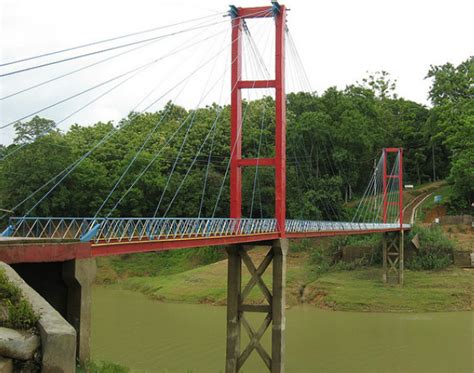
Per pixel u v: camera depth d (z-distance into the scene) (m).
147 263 80.44
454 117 97.62
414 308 55.06
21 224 24.67
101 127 90.12
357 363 35.00
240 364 32.69
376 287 60.44
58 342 10.04
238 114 34.78
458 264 66.06
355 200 93.81
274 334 32.59
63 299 16.84
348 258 70.62
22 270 17.17
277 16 35.41
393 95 123.31
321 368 33.84
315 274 66.62
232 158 34.34
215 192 80.56
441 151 107.94
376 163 97.19
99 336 41.50
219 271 67.38
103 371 16.06
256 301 55.66
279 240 33.41
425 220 89.12
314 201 76.88
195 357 35.56
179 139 86.44
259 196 73.75
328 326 47.12
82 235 18.03
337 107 92.38
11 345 9.79
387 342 40.97
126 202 76.81
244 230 30.05
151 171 78.56
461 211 89.75
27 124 66.38
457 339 42.09
